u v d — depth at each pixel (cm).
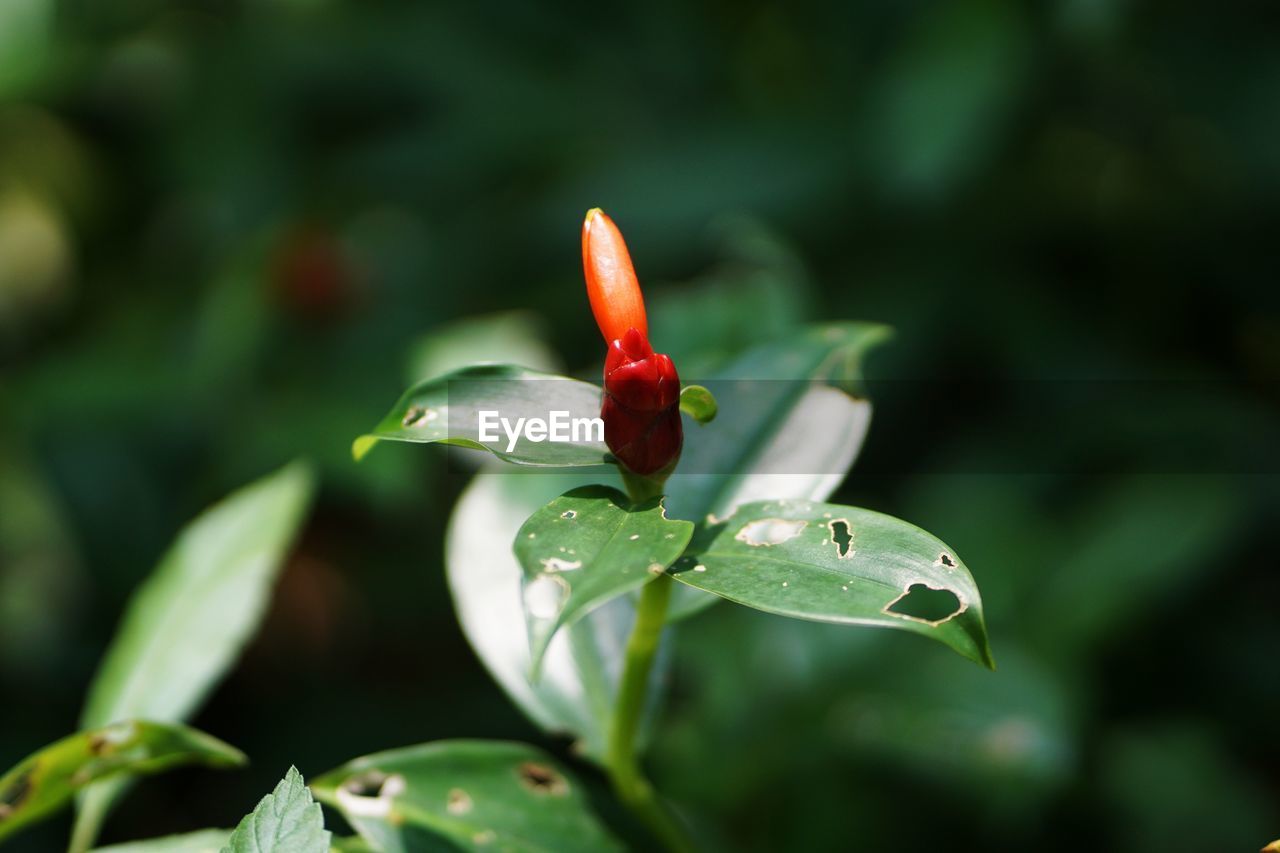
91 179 213
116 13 196
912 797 133
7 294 209
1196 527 146
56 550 180
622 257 73
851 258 175
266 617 177
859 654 131
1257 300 178
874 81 171
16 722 173
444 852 79
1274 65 164
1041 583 146
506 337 156
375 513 175
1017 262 176
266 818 72
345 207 199
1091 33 152
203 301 184
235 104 196
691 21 194
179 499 179
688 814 118
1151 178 180
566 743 168
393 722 176
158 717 85
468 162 193
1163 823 139
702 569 72
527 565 70
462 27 194
